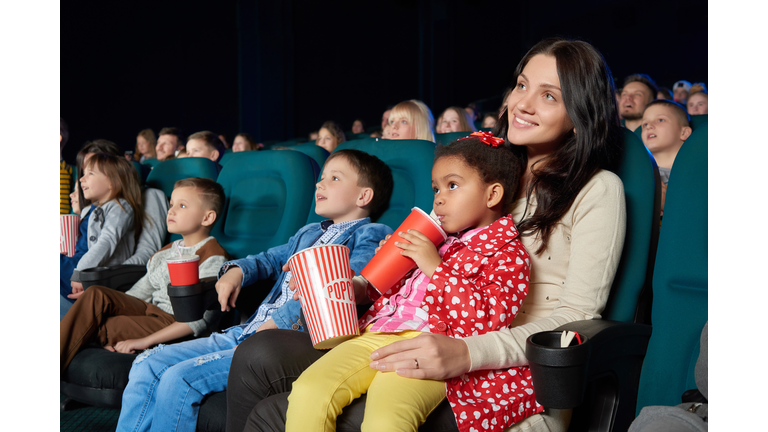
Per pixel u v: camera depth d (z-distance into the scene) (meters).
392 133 2.49
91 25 8.74
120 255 1.97
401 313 1.04
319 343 0.96
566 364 0.71
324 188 1.44
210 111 10.20
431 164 1.43
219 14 10.17
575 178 1.01
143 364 1.24
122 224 1.95
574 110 1.01
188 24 9.83
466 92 13.20
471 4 13.03
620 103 3.03
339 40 11.81
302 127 11.47
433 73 12.70
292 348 1.04
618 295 1.04
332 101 11.82
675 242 1.02
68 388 1.42
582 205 1.01
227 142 9.20
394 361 0.84
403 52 12.79
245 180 1.91
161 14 9.51
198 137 3.39
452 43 12.74
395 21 12.60
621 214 0.99
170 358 1.25
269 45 10.43
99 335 1.49
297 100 11.34
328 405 0.86
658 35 11.01
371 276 1.01
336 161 1.44
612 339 0.86
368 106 12.37
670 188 1.05
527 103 1.05
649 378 0.98
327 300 0.94
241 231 1.86
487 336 0.87
